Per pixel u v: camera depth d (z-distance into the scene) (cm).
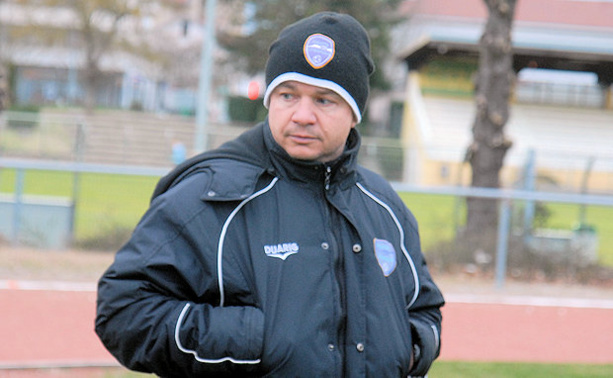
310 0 6600
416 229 418
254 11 7056
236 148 380
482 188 2316
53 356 1077
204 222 353
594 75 6247
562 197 1922
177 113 8600
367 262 372
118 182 2130
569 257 2022
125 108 8088
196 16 8625
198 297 353
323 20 367
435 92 5984
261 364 343
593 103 6175
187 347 340
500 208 2044
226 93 7550
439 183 3394
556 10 6322
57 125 4031
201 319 340
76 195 2053
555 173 3188
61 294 1498
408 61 6334
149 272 347
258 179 368
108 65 7894
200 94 3447
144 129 4909
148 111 8106
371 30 6581
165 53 7894
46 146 4003
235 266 350
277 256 353
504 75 2309
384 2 6581
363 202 395
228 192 356
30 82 8438
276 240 356
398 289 384
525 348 1286
